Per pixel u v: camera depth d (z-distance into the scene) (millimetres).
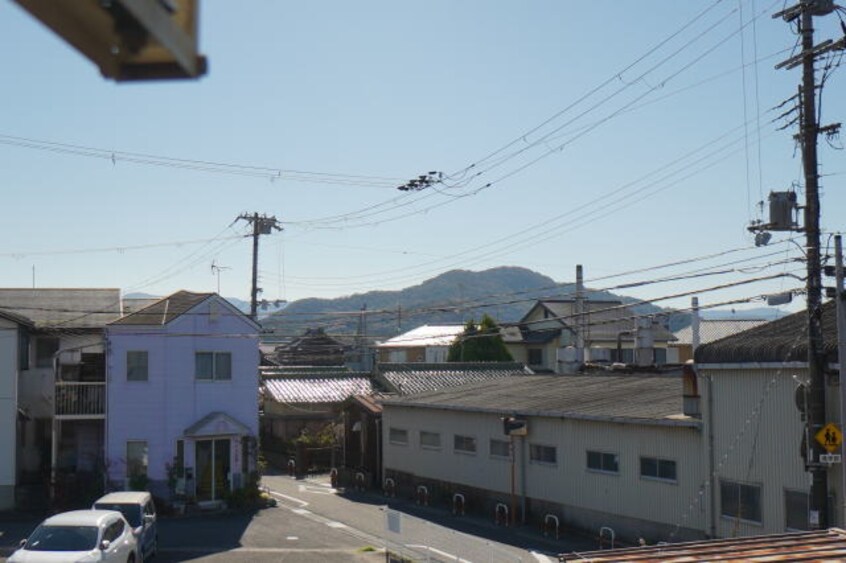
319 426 42594
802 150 16156
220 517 27172
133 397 28312
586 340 48062
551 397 26781
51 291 34125
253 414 29922
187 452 28453
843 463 15312
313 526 25547
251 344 30141
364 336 46812
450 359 51125
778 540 9320
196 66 1821
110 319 31688
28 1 1483
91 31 1634
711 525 19047
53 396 28312
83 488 27766
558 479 24047
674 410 21219
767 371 17781
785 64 16406
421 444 30734
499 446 26562
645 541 20844
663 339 56281
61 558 15477
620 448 21828
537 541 22562
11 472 27281
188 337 29016
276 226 41844
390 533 20859
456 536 17531
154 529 20938
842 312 15500
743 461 18297
